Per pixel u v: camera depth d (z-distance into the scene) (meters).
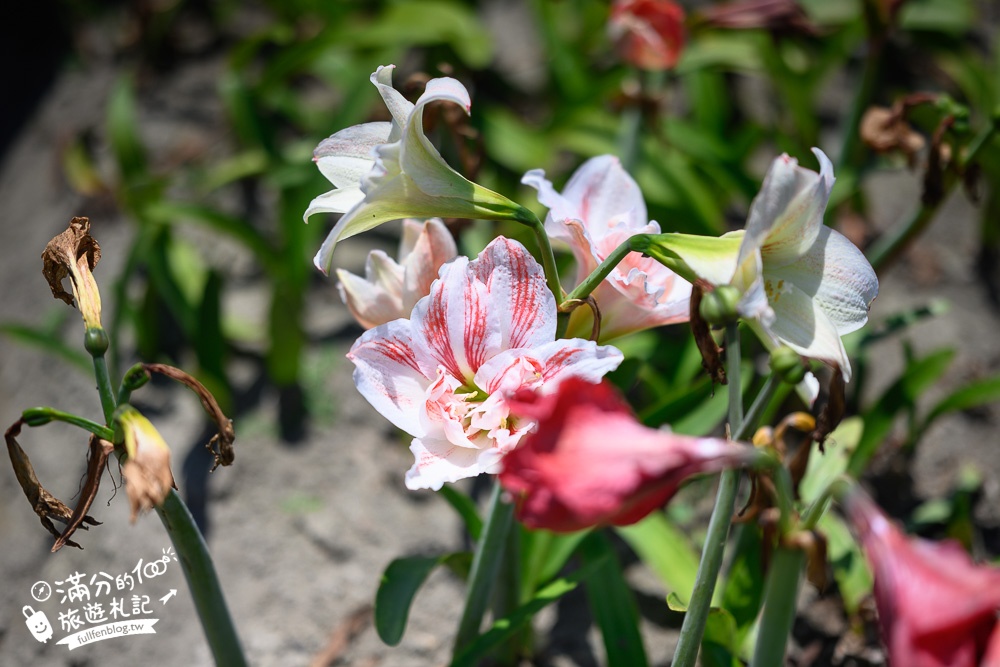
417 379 1.04
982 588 0.87
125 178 1.77
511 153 1.71
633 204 1.14
